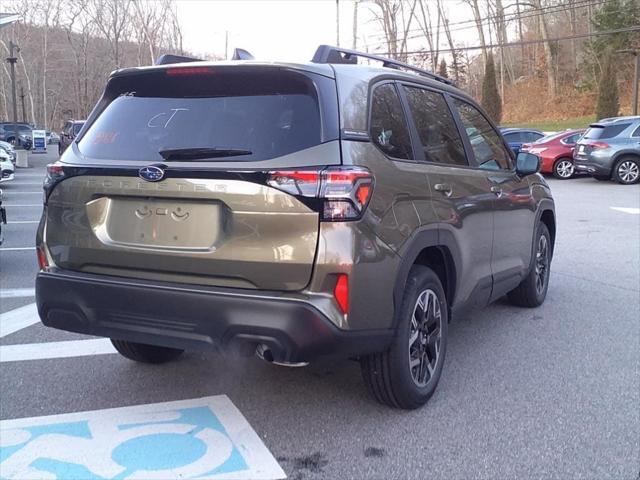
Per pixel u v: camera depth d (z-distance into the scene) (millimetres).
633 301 6824
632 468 3424
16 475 3312
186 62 4016
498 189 5215
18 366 4844
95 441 3680
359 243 3385
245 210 3383
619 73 45438
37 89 80250
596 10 47500
